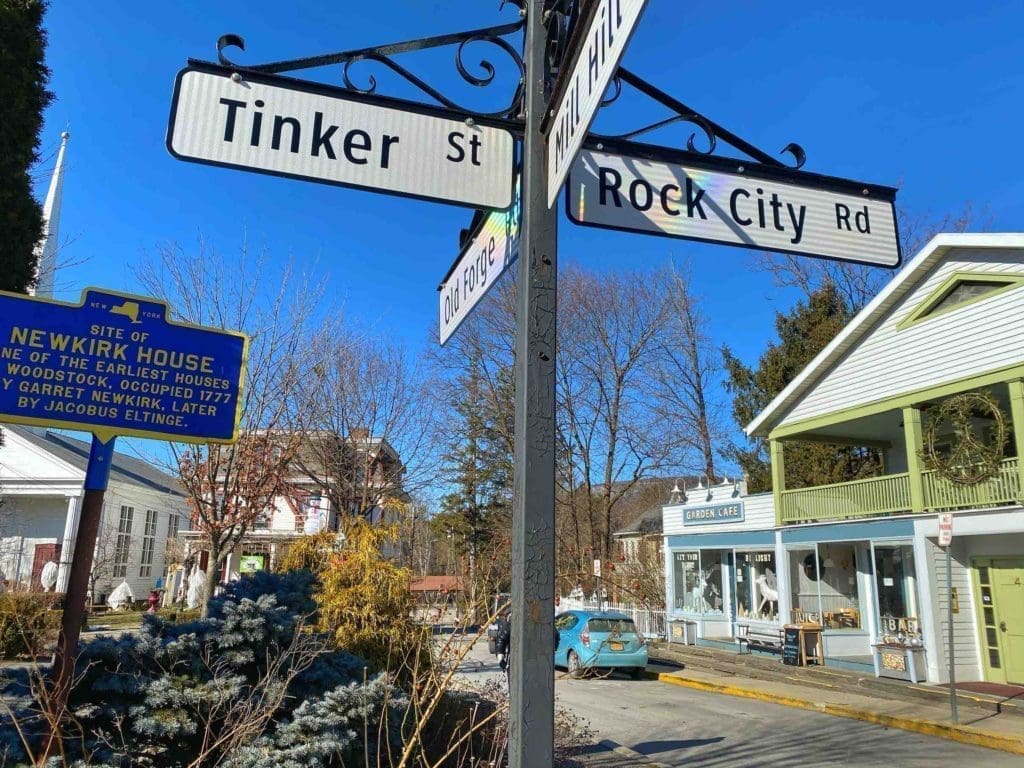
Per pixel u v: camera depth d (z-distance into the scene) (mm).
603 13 1792
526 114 2408
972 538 14375
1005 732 9773
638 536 35031
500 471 29750
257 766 3545
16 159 7367
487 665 11500
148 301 4207
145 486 32656
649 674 16391
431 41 2625
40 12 7609
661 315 31406
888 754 8992
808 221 2740
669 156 2625
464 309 2938
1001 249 13531
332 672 4609
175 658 4047
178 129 2250
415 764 4676
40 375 3924
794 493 17719
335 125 2418
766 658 16656
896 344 15508
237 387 4352
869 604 16188
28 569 25906
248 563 21453
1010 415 14820
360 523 7586
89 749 3600
